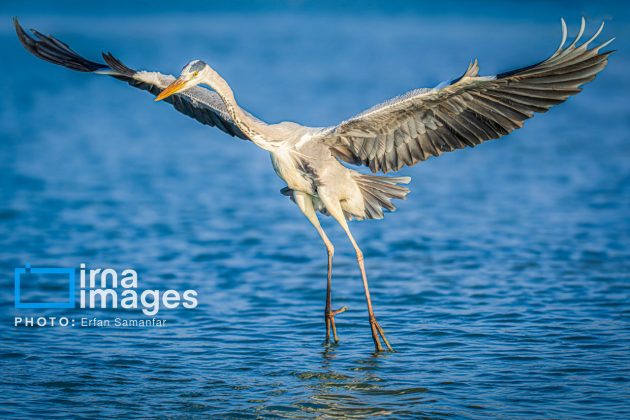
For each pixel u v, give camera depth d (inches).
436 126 431.5
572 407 385.1
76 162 1097.4
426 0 4183.1
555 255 665.0
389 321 521.0
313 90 1740.9
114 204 869.8
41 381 426.6
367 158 458.3
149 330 510.0
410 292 580.1
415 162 447.5
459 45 2682.1
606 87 1804.9
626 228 746.2
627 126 1360.7
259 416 383.9
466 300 557.9
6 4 4503.0
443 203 867.4
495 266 638.5
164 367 447.5
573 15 2306.8
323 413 385.1
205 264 661.3
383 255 682.8
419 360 451.2
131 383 424.8
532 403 390.6
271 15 4266.7
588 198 871.1
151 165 1087.6
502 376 424.5
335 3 4394.7
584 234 728.3
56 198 890.7
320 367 444.1
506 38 2856.8
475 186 949.8
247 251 701.3
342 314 538.3
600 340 474.0
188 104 511.5
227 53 2544.3
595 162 1070.4
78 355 466.0
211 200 896.9
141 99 1753.2
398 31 3289.9
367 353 464.4
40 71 2233.0
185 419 381.4
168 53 2503.7
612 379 417.4
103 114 1544.0
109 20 4028.1
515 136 1291.8
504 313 527.5
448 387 412.2
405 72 2050.9
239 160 1137.4
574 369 431.5
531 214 808.3
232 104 455.8
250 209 858.1
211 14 4394.7
